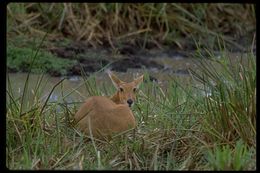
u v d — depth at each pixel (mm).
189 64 16328
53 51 16156
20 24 16766
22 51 15391
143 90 12375
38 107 10016
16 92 13109
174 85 12328
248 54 9680
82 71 12188
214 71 10523
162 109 10750
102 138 9828
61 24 17094
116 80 11070
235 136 9312
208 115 9633
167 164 9078
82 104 10516
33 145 9453
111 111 9883
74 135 9656
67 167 8945
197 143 9453
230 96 9391
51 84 14125
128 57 16625
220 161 8586
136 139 9781
